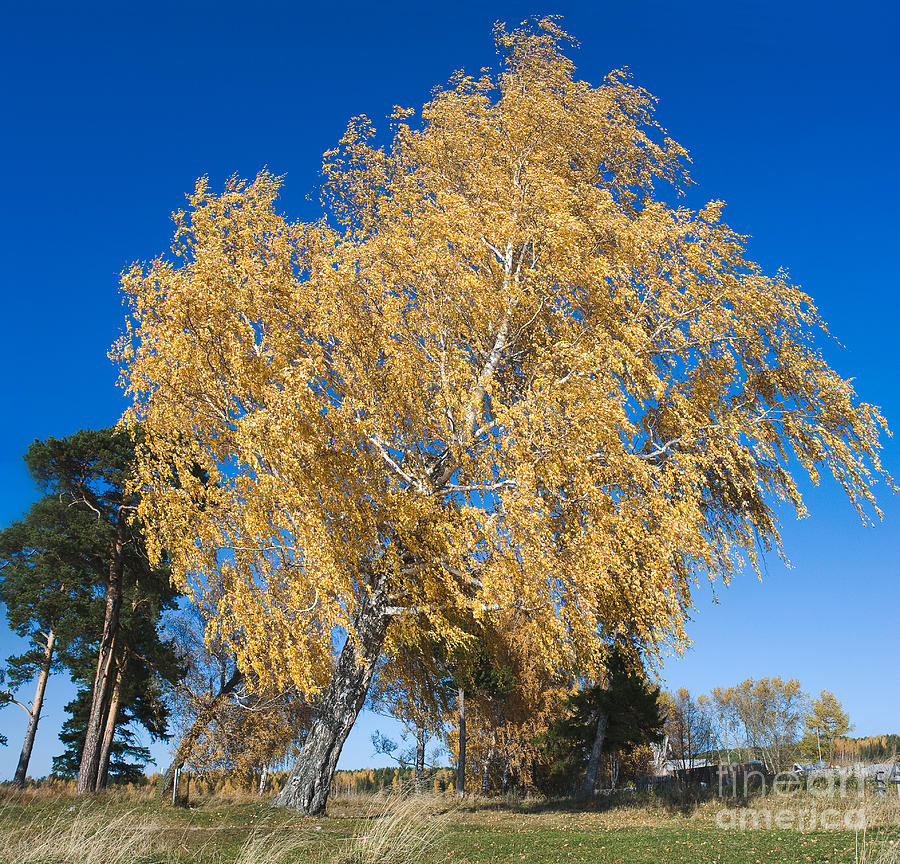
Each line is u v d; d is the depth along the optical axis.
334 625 10.77
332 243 13.20
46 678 27.55
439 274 12.78
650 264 13.16
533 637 11.73
